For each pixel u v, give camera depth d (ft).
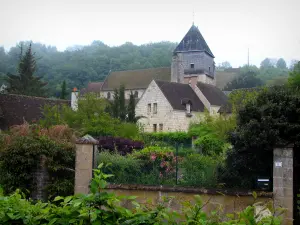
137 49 386.11
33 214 15.03
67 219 14.33
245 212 14.35
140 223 14.16
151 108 170.91
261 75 336.90
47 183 43.42
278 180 33.60
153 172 41.29
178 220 16.34
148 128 169.89
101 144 61.67
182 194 35.76
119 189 37.65
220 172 37.76
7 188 42.73
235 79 301.84
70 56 361.51
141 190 37.19
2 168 43.93
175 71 225.76
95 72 337.11
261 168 36.55
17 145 43.57
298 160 35.47
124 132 87.97
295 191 35.04
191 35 254.88
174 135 114.42
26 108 127.13
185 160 43.60
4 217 14.55
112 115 107.24
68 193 43.24
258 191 34.35
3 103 124.16
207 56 255.50
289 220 32.60
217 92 192.13
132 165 41.22
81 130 81.20
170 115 164.76
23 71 192.13
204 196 35.09
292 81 83.41
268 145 34.83
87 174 37.50
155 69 239.30
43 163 43.39
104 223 13.96
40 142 44.14
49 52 392.68
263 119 35.58
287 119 36.45
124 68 352.90
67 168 43.57
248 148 36.14
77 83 324.19
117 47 385.09
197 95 182.19
